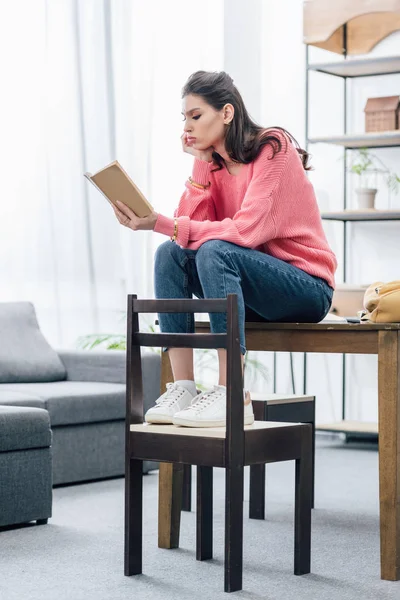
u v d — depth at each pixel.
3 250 5.54
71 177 5.81
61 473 4.23
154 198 6.23
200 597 2.46
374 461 5.08
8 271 5.56
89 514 3.64
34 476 3.43
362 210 5.47
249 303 2.81
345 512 3.72
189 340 2.52
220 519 3.50
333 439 6.01
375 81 5.92
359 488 4.27
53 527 3.40
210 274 2.62
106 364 4.89
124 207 2.64
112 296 5.99
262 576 2.70
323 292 2.85
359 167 5.70
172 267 2.84
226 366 2.51
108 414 4.43
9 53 5.56
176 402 2.63
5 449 3.34
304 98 6.21
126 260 6.09
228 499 2.46
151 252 6.19
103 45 5.96
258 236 2.72
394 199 5.84
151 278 6.19
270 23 6.31
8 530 3.35
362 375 6.00
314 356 6.18
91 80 5.91
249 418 2.59
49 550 3.03
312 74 6.18
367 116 5.57
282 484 4.37
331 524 3.49
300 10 6.20
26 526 3.42
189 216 2.94
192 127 2.81
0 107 5.53
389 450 2.65
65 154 5.78
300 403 3.68
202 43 6.39
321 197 6.14
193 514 3.63
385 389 2.65
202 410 2.53
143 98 6.14
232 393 2.42
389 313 2.70
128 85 6.07
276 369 6.30
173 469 3.05
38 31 5.67
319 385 6.17
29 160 5.63
